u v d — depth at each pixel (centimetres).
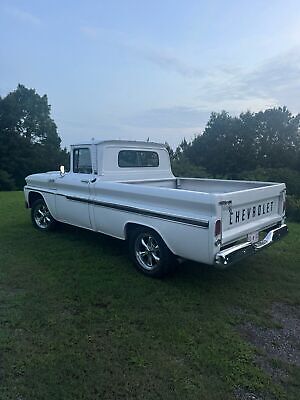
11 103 3416
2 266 444
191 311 337
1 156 3241
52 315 321
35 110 3831
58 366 248
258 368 253
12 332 291
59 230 633
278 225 462
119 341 282
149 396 222
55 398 219
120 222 443
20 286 385
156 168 617
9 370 243
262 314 335
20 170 3362
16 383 231
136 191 416
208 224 334
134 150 564
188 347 276
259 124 3841
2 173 2950
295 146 3722
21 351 265
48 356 259
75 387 228
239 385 235
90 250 515
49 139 3916
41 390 225
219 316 329
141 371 245
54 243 550
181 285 398
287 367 255
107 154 518
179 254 377
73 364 251
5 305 338
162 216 381
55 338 284
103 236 593
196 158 3856
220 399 222
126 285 393
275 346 283
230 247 359
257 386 234
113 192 452
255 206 407
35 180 625
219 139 3831
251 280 418
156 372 245
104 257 486
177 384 233
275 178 1398
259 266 467
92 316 321
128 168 557
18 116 3547
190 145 3966
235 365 255
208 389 230
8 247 526
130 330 299
